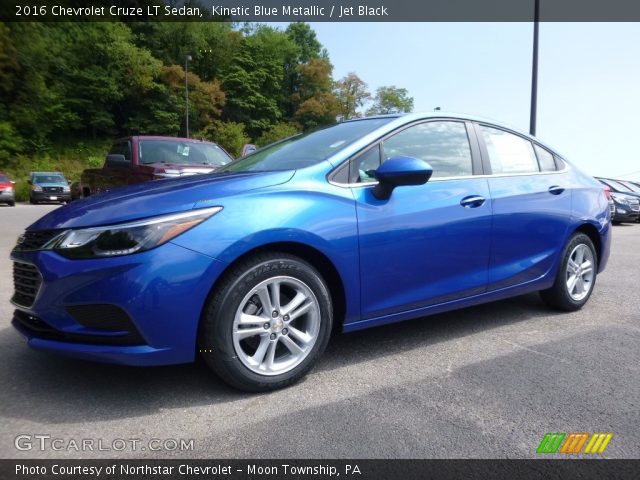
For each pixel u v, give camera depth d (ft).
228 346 7.77
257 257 8.04
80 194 34.68
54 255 7.59
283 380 8.31
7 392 8.12
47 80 125.80
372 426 7.14
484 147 11.69
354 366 9.49
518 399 8.04
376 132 10.03
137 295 7.19
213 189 8.16
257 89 192.75
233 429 7.06
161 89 155.84
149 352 7.36
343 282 8.89
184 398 8.00
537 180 12.43
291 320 8.39
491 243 11.09
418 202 9.85
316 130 11.75
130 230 7.35
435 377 8.96
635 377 8.96
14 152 119.34
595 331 11.76
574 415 7.50
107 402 7.84
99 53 144.87
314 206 8.57
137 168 25.05
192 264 7.43
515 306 14.05
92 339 7.51
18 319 8.71
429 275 10.08
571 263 13.26
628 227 46.52
